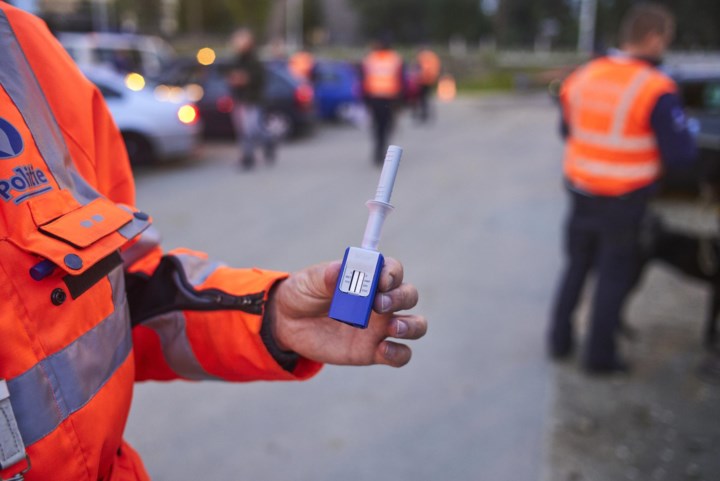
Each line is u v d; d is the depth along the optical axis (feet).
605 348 10.59
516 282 14.93
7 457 2.22
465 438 9.01
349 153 33.58
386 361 3.02
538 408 9.78
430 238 18.24
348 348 3.05
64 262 2.40
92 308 2.59
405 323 2.83
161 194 23.30
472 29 159.12
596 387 10.40
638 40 9.67
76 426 2.46
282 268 15.62
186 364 3.36
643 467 8.43
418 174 27.76
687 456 8.67
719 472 8.35
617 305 10.36
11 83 2.58
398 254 16.78
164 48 106.52
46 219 2.46
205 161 30.37
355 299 2.59
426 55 48.55
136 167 27.94
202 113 34.96
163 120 27.55
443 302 13.66
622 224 9.98
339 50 127.34
